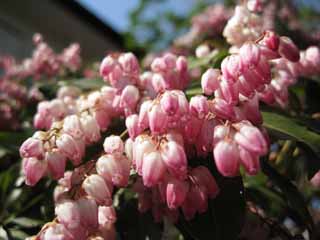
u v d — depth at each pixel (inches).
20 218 4.8
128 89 4.0
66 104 4.8
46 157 3.5
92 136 3.9
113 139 3.5
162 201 3.6
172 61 4.1
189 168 3.4
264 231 4.3
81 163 4.2
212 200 3.7
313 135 3.9
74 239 3.2
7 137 6.0
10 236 4.5
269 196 5.4
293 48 3.9
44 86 6.1
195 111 3.3
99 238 3.4
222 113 3.3
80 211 3.2
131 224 4.1
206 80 3.5
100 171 3.4
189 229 3.6
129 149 3.5
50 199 4.4
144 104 3.4
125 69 4.2
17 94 8.8
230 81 3.4
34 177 3.5
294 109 5.3
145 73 4.4
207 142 3.3
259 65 3.4
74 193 3.4
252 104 3.5
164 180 3.3
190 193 3.3
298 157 5.1
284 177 4.2
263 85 3.5
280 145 5.4
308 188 6.9
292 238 4.4
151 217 4.1
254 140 3.1
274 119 4.0
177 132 3.3
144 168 3.2
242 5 5.1
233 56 3.4
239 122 3.2
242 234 4.2
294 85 5.7
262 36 3.5
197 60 5.3
